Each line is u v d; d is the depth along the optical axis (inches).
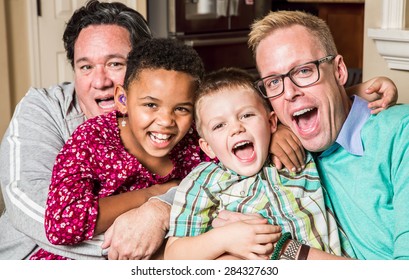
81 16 69.0
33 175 61.2
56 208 55.8
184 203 58.2
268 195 57.4
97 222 56.7
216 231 54.3
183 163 64.9
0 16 143.0
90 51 67.4
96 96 68.7
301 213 56.2
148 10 169.5
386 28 99.0
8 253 64.3
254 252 52.9
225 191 58.4
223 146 57.7
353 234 56.7
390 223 54.8
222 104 57.2
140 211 58.2
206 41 168.2
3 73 145.4
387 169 55.7
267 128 58.4
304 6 187.0
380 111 58.6
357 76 150.4
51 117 67.7
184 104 58.2
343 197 57.7
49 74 153.8
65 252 58.7
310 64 56.6
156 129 57.9
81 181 57.2
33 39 149.6
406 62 95.0
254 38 59.0
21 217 59.4
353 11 174.6
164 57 57.6
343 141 57.9
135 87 58.2
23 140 64.5
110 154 59.8
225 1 173.8
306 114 59.2
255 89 58.6
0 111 146.5
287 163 57.9
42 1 149.9
